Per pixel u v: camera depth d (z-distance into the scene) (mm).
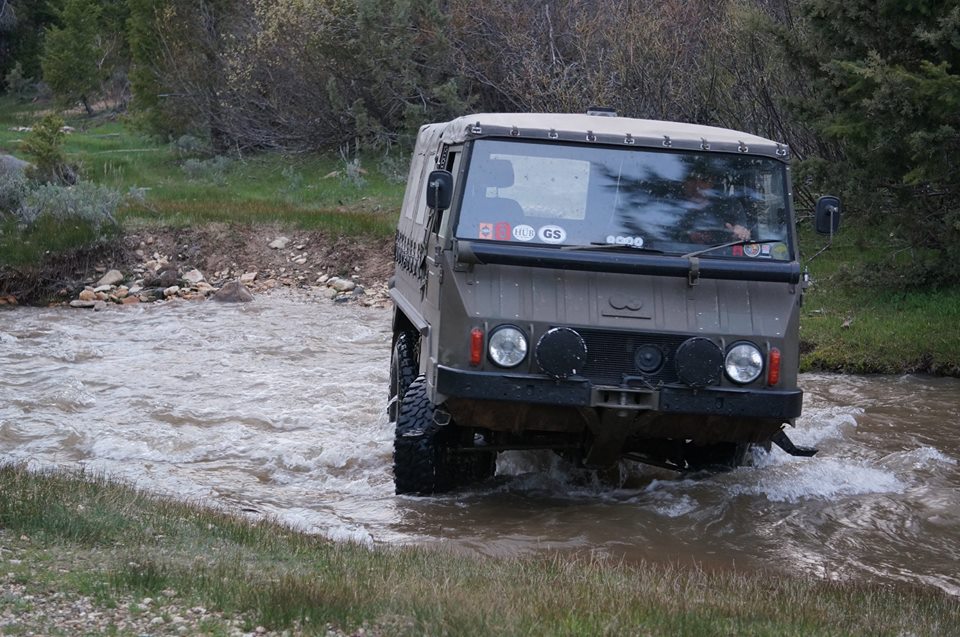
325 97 57906
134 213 41312
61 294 36562
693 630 8914
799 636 9039
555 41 48969
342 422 20406
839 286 29125
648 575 11266
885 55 27000
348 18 55562
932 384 23500
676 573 12047
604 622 8867
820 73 29312
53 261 37688
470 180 13656
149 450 18312
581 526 13969
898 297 28328
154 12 68188
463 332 13242
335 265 38344
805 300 29391
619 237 13602
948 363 24344
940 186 28219
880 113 25188
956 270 27641
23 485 12914
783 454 17078
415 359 17375
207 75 62844
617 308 13391
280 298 36125
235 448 18500
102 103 95000
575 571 11266
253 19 61688
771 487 15477
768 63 35688
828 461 16766
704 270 13469
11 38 106000
